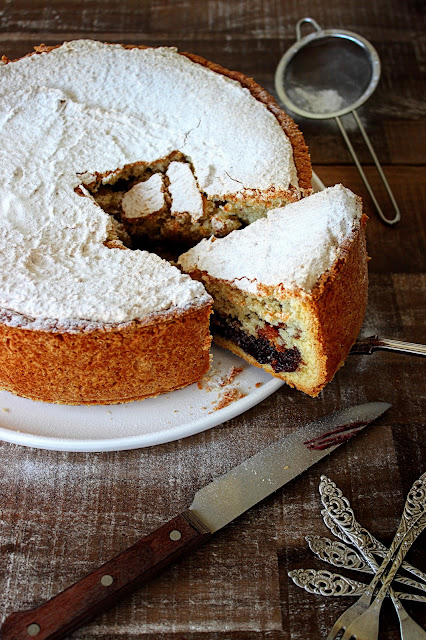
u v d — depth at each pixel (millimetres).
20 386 630
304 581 576
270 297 617
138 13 904
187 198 684
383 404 650
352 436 632
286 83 840
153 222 699
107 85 718
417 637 552
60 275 613
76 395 630
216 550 587
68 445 612
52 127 690
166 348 613
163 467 623
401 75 875
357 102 807
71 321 592
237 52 881
